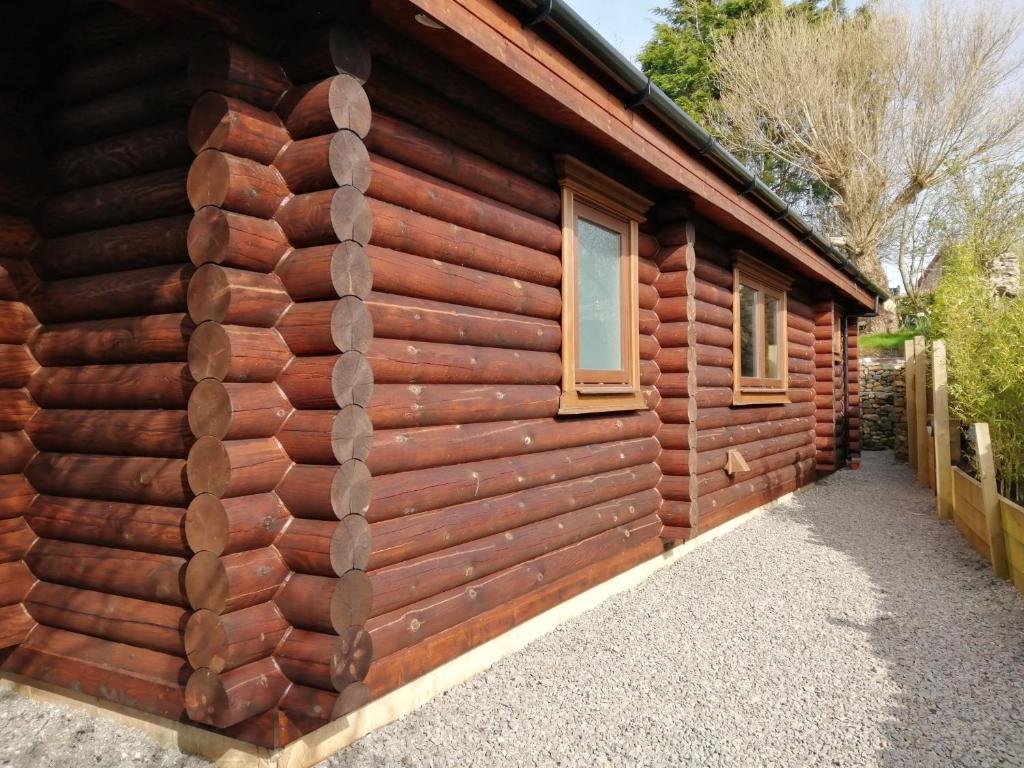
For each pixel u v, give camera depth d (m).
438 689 3.41
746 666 3.79
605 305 5.02
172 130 2.85
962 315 7.20
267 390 2.68
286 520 2.72
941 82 19.67
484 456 3.66
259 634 2.60
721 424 6.95
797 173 24.33
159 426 2.86
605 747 2.95
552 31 3.48
